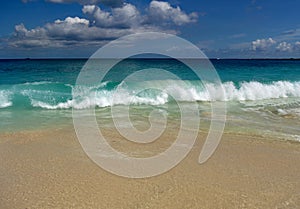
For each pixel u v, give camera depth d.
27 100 12.68
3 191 4.93
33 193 4.88
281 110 12.05
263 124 9.65
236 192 5.04
